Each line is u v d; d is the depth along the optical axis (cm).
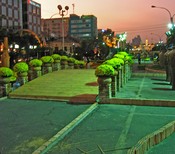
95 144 692
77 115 998
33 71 1731
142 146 640
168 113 1012
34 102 1255
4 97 1351
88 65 2822
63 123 893
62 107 1137
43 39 6094
